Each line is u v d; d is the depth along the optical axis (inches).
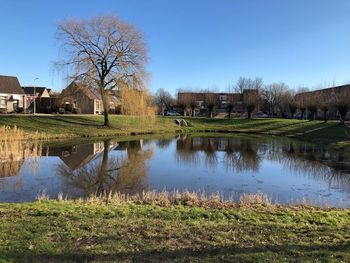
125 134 1556.3
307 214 344.8
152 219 311.9
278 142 1343.5
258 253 227.6
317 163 832.9
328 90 1969.7
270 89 3078.2
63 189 528.1
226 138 1523.1
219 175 674.8
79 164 767.1
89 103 2182.6
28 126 1348.4
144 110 1551.4
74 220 300.7
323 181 627.2
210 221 311.4
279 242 252.7
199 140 1416.1
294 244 247.6
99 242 246.4
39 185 548.4
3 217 306.5
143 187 559.5
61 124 1469.0
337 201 481.4
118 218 312.7
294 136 1588.3
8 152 784.9
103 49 1405.0
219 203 400.8
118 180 612.7
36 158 773.3
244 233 272.8
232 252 230.5
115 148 1080.2
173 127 1987.0
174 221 306.7
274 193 533.6
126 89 1450.5
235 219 323.0
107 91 1449.3
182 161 848.9
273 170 740.0
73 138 1299.2
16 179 586.2
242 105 2849.4
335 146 1114.7
